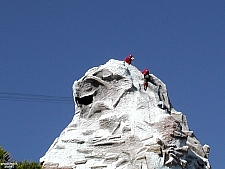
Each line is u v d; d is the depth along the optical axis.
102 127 62.03
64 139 62.19
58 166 59.84
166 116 61.06
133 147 59.09
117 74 64.19
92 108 63.94
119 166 58.34
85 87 65.25
